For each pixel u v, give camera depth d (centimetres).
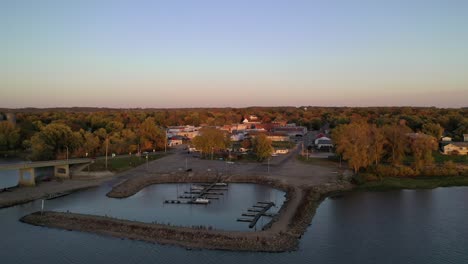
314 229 7244
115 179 12200
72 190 10806
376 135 12875
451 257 5969
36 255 6075
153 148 18225
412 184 11250
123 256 5984
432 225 7462
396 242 6575
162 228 6919
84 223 7381
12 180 12219
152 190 11069
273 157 16250
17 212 8500
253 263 5688
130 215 8381
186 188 11288
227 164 14488
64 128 15562
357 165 12112
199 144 16062
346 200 9562
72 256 6019
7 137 17950
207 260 5800
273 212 8488
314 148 19138
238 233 6625
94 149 16112
